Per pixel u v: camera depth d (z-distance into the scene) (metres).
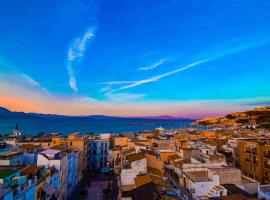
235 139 89.06
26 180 40.62
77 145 92.00
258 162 69.38
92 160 110.88
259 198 40.31
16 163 54.78
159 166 60.81
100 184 85.44
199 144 88.62
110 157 105.69
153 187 43.00
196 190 46.00
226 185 47.16
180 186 52.75
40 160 59.19
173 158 70.25
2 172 41.47
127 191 43.44
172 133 167.75
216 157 63.53
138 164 54.28
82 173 90.75
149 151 70.88
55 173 55.66
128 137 131.38
